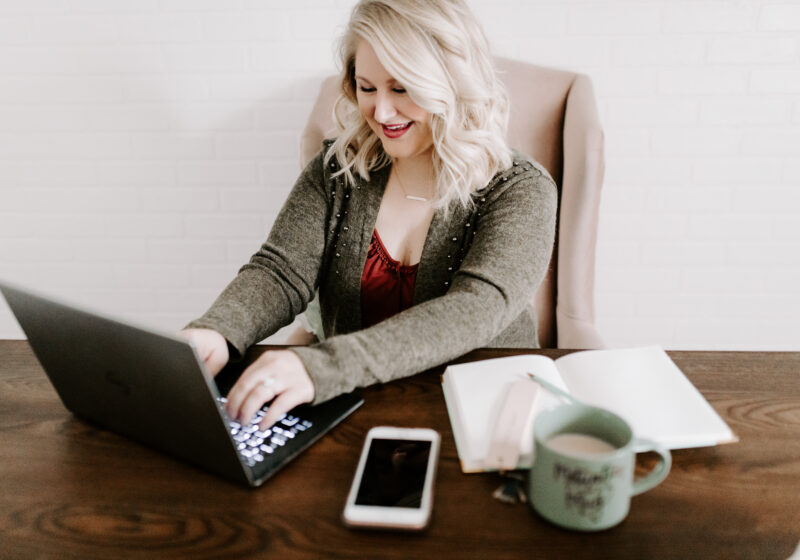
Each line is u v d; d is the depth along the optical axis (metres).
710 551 0.57
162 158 2.00
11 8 1.87
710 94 1.80
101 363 0.68
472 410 0.74
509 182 1.13
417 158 1.18
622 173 1.90
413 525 0.60
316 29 1.84
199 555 0.58
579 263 1.38
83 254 2.13
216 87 1.91
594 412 0.62
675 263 1.98
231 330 0.92
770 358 0.91
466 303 0.93
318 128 1.49
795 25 1.73
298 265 1.17
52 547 0.60
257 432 0.74
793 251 1.94
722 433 0.70
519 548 0.58
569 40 1.78
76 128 1.98
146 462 0.71
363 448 0.70
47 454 0.73
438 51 1.01
